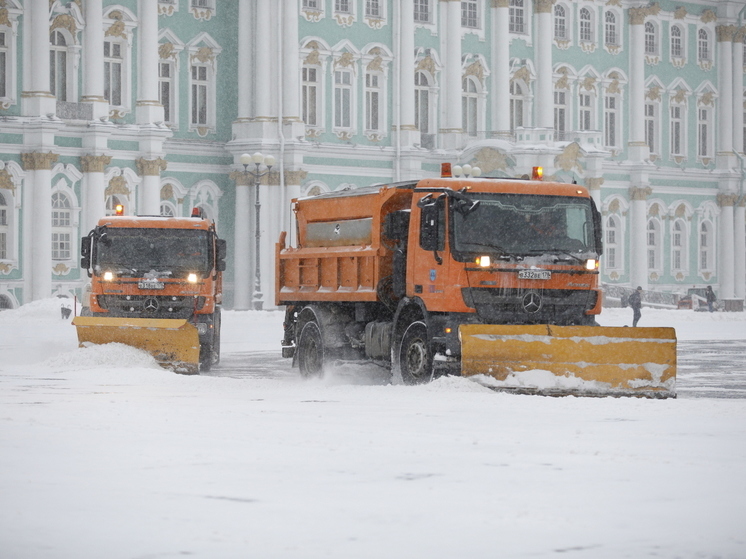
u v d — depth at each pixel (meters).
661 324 59.53
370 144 75.38
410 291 22.45
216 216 71.19
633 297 57.91
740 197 94.12
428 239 21.64
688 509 8.93
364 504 9.08
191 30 70.25
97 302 29.64
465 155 78.12
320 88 73.56
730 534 8.07
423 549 7.59
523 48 82.88
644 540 7.88
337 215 25.69
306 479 10.15
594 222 22.50
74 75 64.56
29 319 57.25
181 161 70.00
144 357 25.89
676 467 10.97
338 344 25.02
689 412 16.44
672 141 91.19
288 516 8.62
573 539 7.90
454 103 78.69
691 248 91.94
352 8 74.81
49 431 13.35
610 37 87.62
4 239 62.78
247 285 71.12
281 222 70.62
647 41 89.81
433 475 10.41
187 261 29.78
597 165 81.44
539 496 9.44
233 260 71.50
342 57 74.25
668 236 90.62
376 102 76.00
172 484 9.85
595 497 9.40
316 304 26.08
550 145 77.56
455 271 21.55
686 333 49.72
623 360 20.33
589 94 86.50
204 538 7.88
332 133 74.00
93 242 29.77
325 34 73.62
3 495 9.31
